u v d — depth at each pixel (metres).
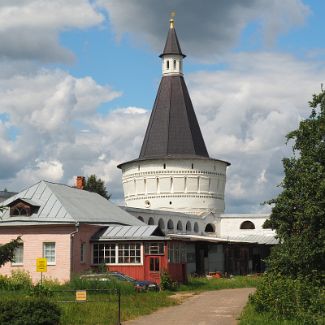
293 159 28.83
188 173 86.38
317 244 26.64
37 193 46.84
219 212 88.81
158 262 42.47
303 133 28.39
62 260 42.53
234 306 30.69
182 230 81.19
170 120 87.94
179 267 44.53
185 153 87.06
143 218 72.38
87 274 38.66
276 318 23.31
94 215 47.12
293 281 25.05
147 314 27.19
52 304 22.45
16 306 21.58
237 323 24.14
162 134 87.69
